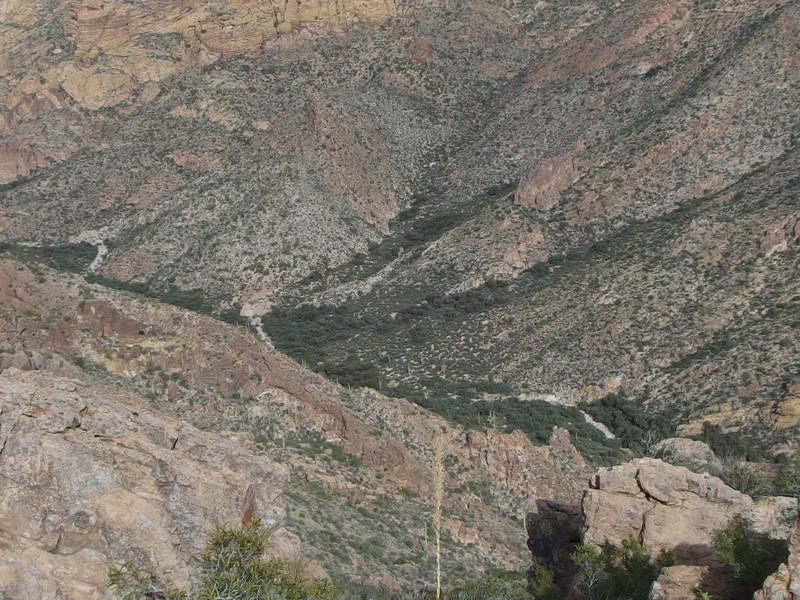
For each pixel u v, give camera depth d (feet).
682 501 132.36
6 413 100.22
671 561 124.16
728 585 111.45
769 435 326.85
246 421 213.25
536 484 221.66
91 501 97.50
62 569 89.10
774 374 362.94
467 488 216.54
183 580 94.48
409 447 223.10
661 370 397.60
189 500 104.99
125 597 87.35
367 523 180.24
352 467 211.00
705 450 242.99
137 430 109.70
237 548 94.22
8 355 179.52
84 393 110.83
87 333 215.31
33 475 96.99
